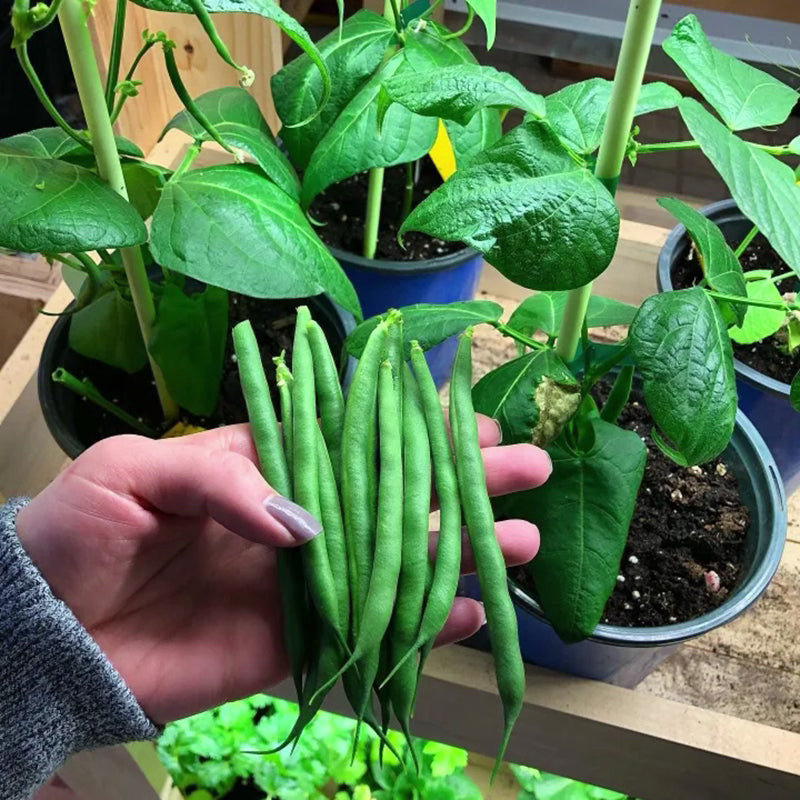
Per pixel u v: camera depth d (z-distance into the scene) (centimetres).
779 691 34
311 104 32
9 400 35
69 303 37
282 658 26
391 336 23
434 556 23
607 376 36
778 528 30
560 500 27
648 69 38
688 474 33
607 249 20
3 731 23
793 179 20
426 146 31
